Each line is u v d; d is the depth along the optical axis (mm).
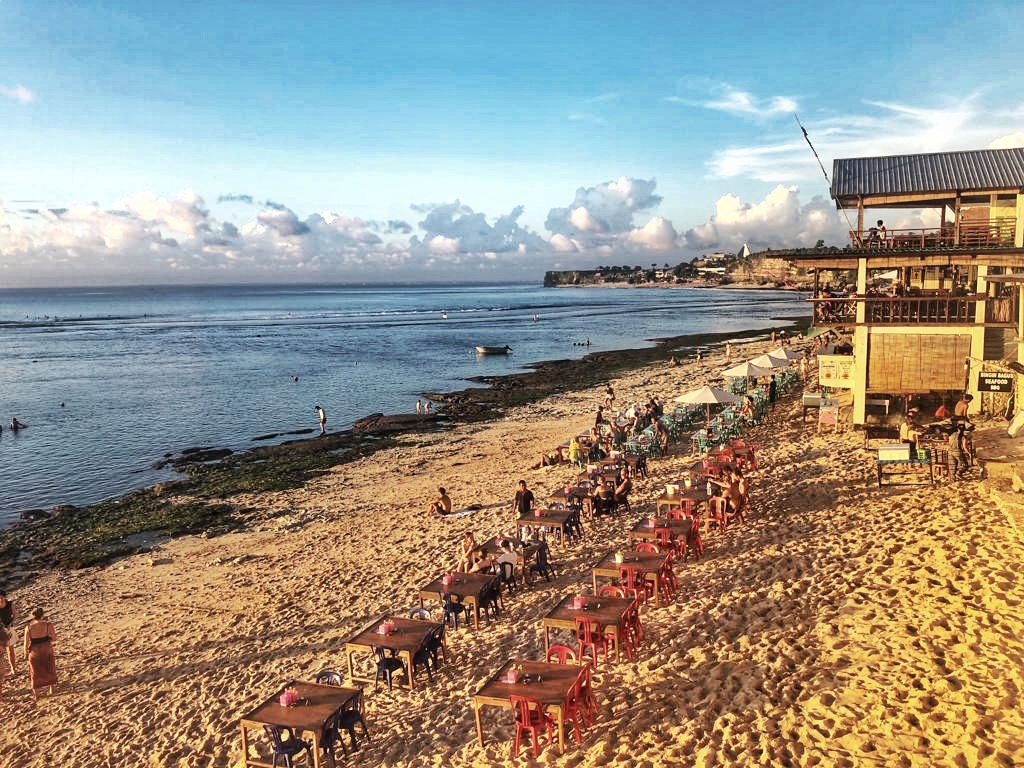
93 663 15281
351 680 12344
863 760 7930
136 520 26344
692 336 90938
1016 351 21859
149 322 143250
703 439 25500
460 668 12398
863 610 11469
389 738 10586
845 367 24750
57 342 100250
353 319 144000
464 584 14125
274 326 125000
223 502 28047
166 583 19828
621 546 17109
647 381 51594
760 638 11227
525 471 27891
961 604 11117
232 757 10938
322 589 17734
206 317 160750
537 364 68812
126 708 13164
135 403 51812
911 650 10039
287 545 21922
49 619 18141
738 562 14586
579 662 10984
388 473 30547
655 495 21031
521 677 9625
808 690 9500
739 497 17016
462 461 31484
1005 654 9547
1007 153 23531
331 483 29703
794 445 23766
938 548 13320
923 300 22375
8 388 59219
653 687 10406
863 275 22922
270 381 61000
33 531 25984
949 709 8578
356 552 20297
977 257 21000
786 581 13180
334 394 54375
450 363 71938
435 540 20234
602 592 13180
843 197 23766
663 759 8586
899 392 23094
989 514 14641
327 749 9836
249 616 16656
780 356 34562
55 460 36594
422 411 46188
